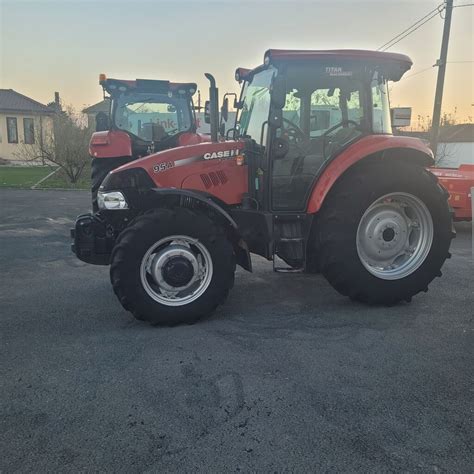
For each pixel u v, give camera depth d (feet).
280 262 14.84
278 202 14.24
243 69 16.39
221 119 17.33
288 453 7.81
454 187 26.43
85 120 63.98
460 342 12.13
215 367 10.75
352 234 13.94
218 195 14.42
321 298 15.67
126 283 12.67
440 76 53.16
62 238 26.27
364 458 7.69
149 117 29.63
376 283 14.33
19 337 12.49
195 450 7.88
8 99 105.19
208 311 13.30
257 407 9.12
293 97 14.10
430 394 9.61
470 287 16.92
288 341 12.16
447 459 7.67
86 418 8.79
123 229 13.76
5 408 9.11
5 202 41.75
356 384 9.99
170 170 13.97
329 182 13.73
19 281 17.81
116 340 12.28
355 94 14.43
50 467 7.48
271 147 13.84
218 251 13.19
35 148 80.33
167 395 9.57
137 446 7.98
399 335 12.56
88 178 63.87
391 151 14.58
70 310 14.61
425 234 14.73
